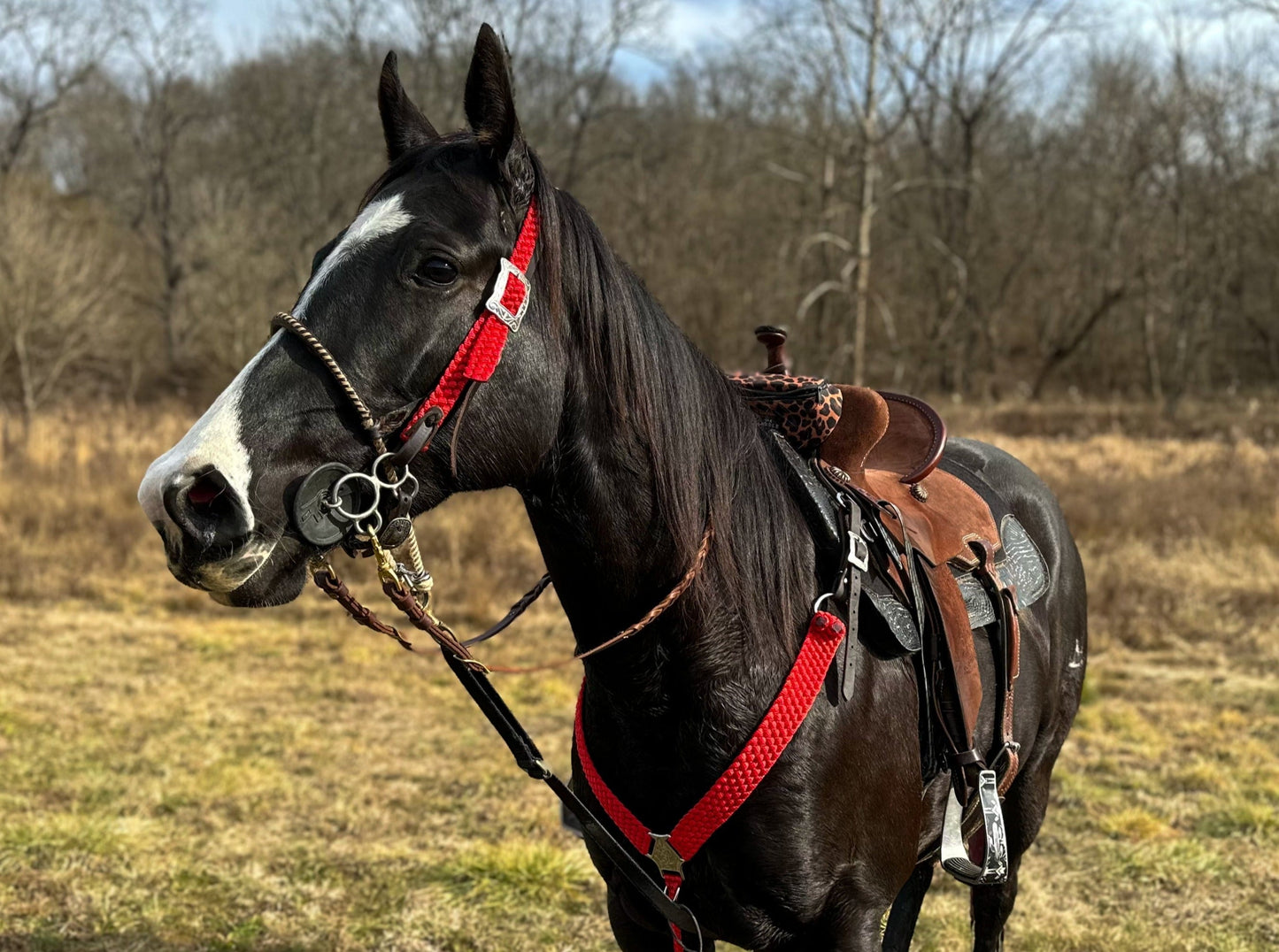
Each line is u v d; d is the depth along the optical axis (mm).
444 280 1279
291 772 4195
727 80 25047
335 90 24172
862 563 1614
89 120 31672
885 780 1594
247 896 3191
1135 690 5223
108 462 10305
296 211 25000
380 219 1302
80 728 4609
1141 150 24203
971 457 2508
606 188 24172
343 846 3537
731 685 1479
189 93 30047
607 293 1423
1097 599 6562
